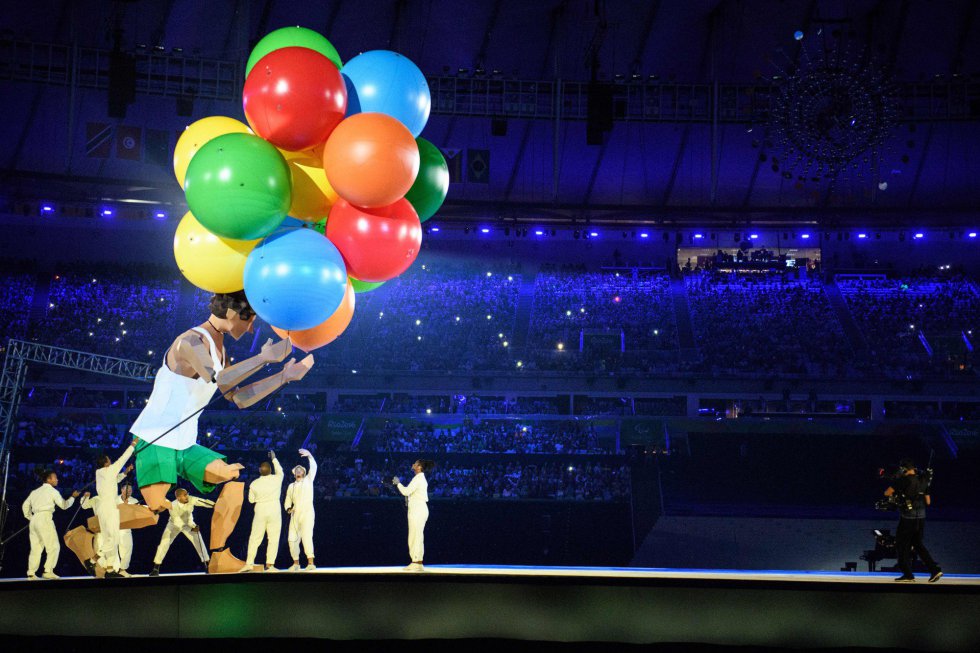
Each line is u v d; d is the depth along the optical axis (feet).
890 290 148.66
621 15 128.36
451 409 125.49
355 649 35.99
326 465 111.34
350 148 25.23
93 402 123.34
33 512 44.39
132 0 110.11
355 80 27.66
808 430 121.19
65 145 137.18
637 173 150.82
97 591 35.27
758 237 161.79
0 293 136.56
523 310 147.13
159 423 29.60
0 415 69.46
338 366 128.77
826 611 35.76
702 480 122.52
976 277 154.40
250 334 133.59
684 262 161.48
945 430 119.14
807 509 112.27
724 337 138.72
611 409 127.34
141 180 140.97
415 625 36.22
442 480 109.40
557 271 158.20
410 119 28.25
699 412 126.62
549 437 118.32
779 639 35.70
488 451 114.42
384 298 148.46
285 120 25.20
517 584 36.55
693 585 36.11
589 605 36.32
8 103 130.31
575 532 104.32
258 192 24.62
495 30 131.54
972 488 117.19
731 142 144.97
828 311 143.23
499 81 126.52
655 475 111.75
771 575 39.93
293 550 42.19
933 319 139.54
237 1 121.39
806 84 106.42
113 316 137.18
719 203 153.58
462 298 150.10
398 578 36.42
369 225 26.68
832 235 159.53
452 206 145.48
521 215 147.74
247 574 35.76
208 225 25.25
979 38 128.26
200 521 95.45
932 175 147.13
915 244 157.58
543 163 150.00
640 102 125.80
